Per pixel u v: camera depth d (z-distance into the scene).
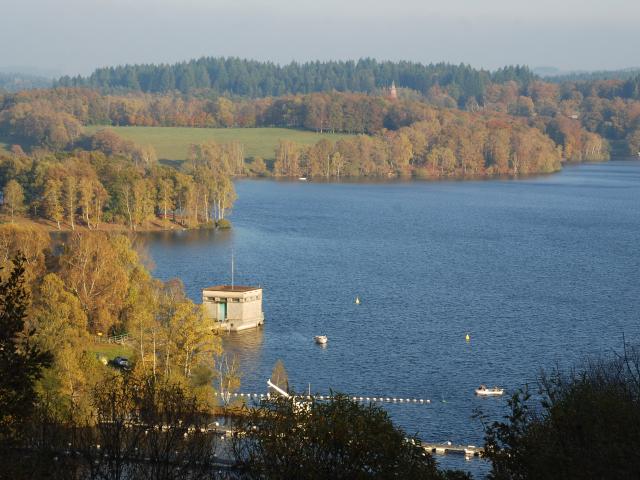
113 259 163.38
